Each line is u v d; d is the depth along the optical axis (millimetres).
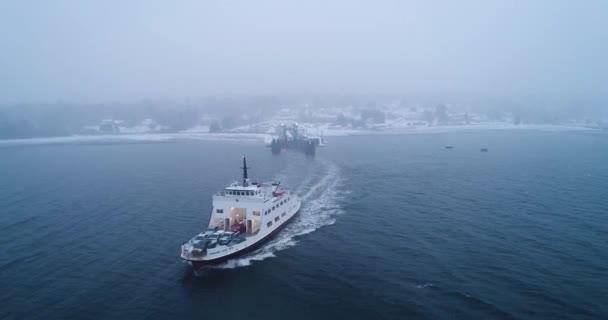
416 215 76562
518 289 45750
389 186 104000
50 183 116375
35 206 88062
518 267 51625
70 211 83188
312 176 119938
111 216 78875
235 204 63438
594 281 47438
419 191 97500
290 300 45031
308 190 100000
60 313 43094
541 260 53719
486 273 50031
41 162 167000
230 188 65375
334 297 45312
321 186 104625
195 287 48656
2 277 51688
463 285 46969
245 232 62938
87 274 52344
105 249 60969
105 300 45656
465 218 73875
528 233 64750
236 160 162625
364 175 120812
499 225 69250
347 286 47719
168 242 63656
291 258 56406
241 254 56875
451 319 39969
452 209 80438
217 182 112500
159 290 47969
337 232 67188
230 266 54031
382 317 40906
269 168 138500
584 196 89375
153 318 42125
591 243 59719
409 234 65438
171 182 113500
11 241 65062
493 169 129625
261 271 52469
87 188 107188
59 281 50438
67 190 105125
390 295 45188
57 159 176875
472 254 56219
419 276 49625
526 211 77812
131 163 158250
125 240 64812
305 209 81938
